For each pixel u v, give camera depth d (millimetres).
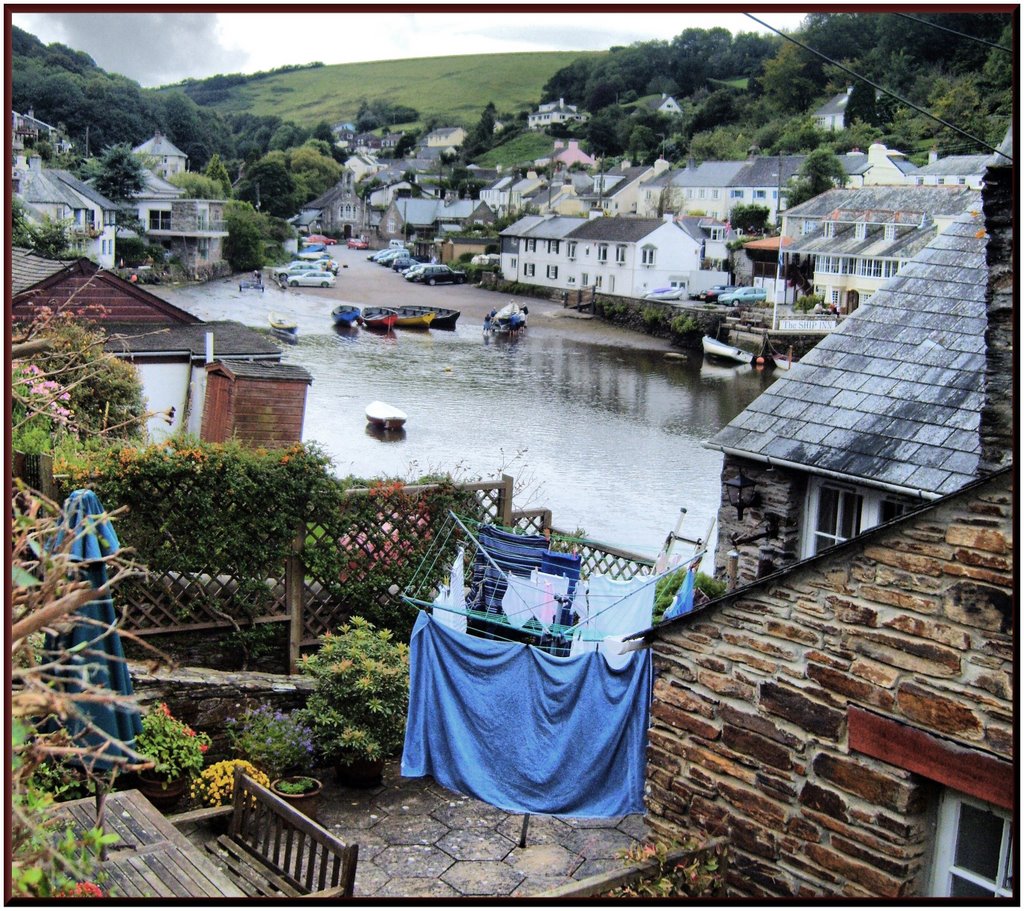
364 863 8438
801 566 6461
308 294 76938
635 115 132625
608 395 46812
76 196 58250
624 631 10109
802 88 108750
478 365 53406
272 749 9406
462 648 8945
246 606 10781
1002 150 8742
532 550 10359
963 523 5762
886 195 65312
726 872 6781
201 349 22688
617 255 77625
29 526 4891
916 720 5941
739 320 61406
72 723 7102
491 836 8992
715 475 33125
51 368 14898
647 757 7426
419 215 123625
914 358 13586
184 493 10367
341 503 11250
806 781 6477
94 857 6590
